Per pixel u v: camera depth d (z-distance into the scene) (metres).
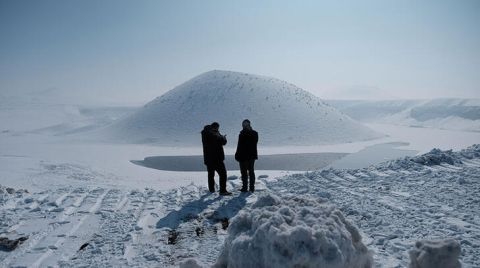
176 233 6.99
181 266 4.25
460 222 6.83
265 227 3.73
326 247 3.51
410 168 12.45
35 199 9.42
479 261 5.12
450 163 13.12
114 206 8.91
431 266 3.82
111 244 6.39
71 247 6.25
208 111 66.69
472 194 8.88
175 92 78.62
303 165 30.61
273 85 77.25
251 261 3.69
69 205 8.94
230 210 8.51
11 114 152.62
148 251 6.05
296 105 69.69
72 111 184.62
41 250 6.09
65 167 24.86
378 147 47.56
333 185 10.78
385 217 7.32
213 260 5.58
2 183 17.89
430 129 89.94
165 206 9.04
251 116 64.25
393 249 5.67
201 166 30.67
